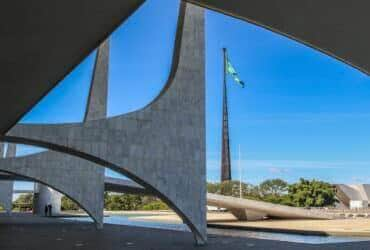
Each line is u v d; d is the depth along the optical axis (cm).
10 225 3045
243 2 619
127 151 1880
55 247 1634
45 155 2962
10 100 1170
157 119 1936
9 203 5500
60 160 2955
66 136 1852
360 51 760
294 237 2139
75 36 753
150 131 1919
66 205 7725
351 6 616
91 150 1855
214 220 3922
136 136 1900
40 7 643
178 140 1942
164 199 1902
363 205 6731
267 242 1839
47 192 5297
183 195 1898
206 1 630
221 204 3844
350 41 724
